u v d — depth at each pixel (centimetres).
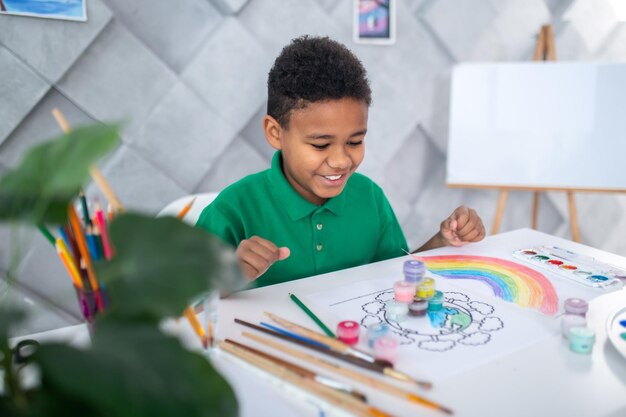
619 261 74
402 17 165
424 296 56
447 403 39
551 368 44
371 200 91
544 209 203
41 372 19
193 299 22
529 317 54
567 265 70
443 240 84
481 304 58
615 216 215
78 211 39
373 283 65
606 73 165
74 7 123
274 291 62
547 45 175
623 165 170
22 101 123
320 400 39
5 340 22
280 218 81
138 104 136
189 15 138
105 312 23
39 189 21
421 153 182
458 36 175
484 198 197
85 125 22
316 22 153
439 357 46
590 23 190
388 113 170
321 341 48
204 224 80
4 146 124
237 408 21
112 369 19
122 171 136
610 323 51
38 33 122
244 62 146
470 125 173
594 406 39
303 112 69
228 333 51
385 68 166
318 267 81
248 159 154
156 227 23
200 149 146
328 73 67
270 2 146
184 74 140
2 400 20
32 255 128
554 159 172
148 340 21
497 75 169
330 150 71
